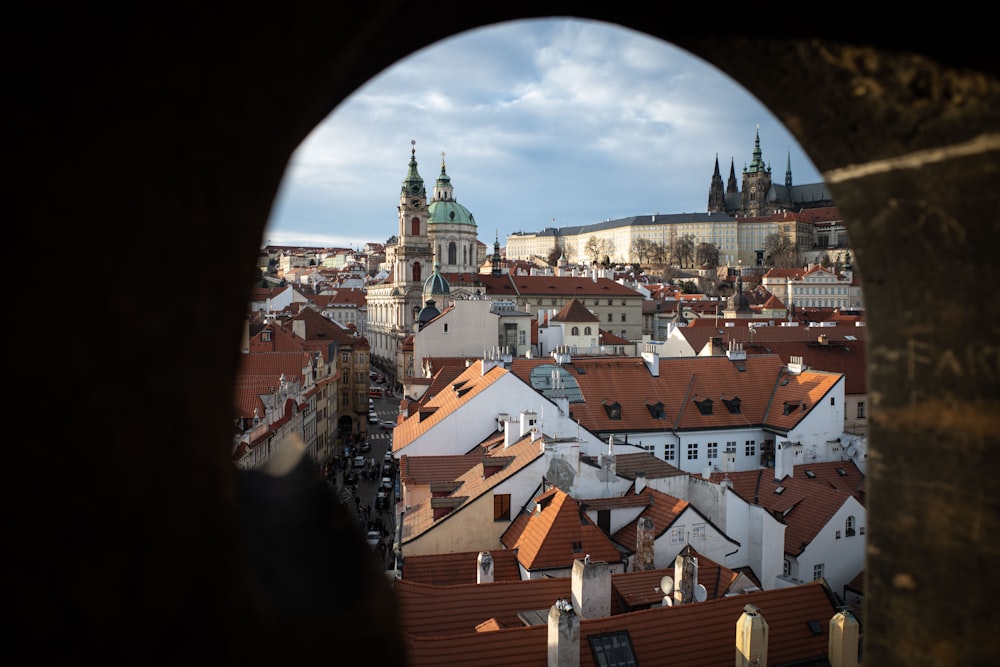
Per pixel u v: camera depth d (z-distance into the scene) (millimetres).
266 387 61000
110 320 3283
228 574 3914
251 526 5156
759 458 58094
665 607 24406
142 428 3455
